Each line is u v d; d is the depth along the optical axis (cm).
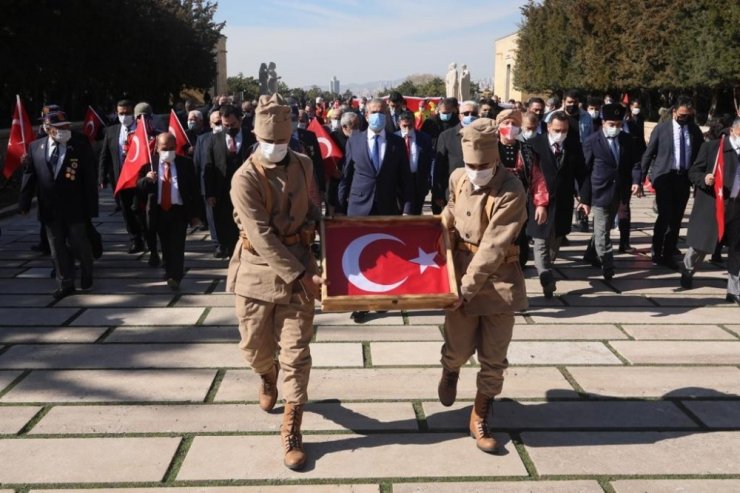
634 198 1371
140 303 645
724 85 2262
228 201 790
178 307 633
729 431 405
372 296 353
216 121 795
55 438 390
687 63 2270
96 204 681
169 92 3319
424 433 399
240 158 780
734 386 465
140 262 817
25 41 1877
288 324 370
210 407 430
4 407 428
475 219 369
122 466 362
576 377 478
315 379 471
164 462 366
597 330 573
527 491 342
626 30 2594
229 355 515
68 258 663
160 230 684
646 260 834
